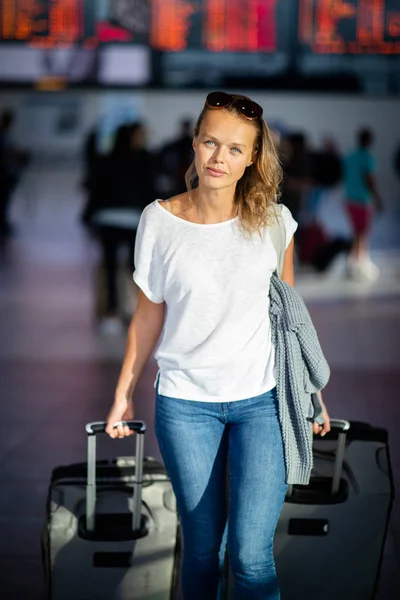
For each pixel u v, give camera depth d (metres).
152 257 2.60
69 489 2.86
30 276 9.72
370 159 9.98
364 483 2.88
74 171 20.52
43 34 9.70
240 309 2.55
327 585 2.94
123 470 2.91
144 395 5.70
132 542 2.80
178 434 2.61
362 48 9.66
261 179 2.60
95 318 7.82
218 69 9.94
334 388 5.89
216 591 2.73
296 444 2.60
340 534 2.89
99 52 9.87
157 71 9.89
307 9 9.66
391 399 5.69
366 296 8.99
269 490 2.55
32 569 3.49
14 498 4.14
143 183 7.45
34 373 6.16
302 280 9.84
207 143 2.51
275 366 2.61
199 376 2.58
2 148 13.35
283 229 2.63
